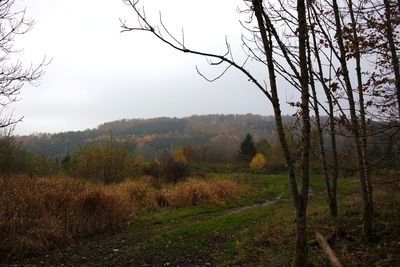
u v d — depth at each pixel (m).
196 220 15.35
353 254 7.21
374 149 9.10
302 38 6.02
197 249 10.12
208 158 60.94
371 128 8.50
